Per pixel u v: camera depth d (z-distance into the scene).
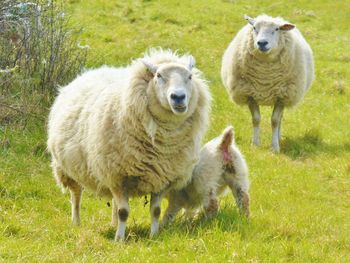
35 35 17.80
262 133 19.86
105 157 10.19
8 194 12.46
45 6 19.09
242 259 8.98
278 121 18.45
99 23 29.50
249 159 16.58
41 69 17.47
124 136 10.07
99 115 10.39
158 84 9.84
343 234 11.21
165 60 10.32
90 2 32.06
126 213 10.40
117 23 29.88
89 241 9.77
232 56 18.67
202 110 10.41
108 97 10.45
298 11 35.50
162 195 10.69
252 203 13.12
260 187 14.40
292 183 15.09
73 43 21.06
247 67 18.23
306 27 33.56
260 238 10.09
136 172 10.16
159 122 10.02
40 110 16.23
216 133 18.52
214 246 9.42
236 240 9.62
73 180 11.59
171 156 10.20
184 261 8.88
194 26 30.56
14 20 17.94
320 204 13.80
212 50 27.94
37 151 14.94
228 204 11.74
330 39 32.19
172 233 10.00
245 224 10.44
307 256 9.52
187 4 34.50
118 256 9.10
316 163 17.14
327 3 37.34
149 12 32.25
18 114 15.91
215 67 26.11
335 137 19.70
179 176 10.50
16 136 15.09
